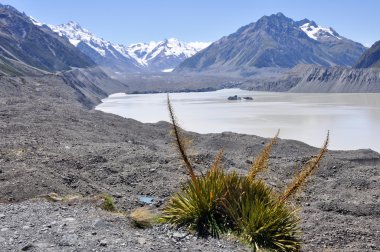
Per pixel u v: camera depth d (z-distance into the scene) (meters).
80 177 21.23
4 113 48.22
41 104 57.31
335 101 173.50
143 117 112.94
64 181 19.78
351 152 46.38
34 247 7.77
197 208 9.64
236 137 48.62
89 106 145.12
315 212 19.38
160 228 9.55
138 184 22.70
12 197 16.45
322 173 29.34
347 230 16.73
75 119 50.12
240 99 194.88
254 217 9.22
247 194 9.53
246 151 43.44
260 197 9.88
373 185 26.00
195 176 10.46
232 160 31.98
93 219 9.59
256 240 9.09
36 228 8.82
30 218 9.57
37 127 40.62
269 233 9.20
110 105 164.88
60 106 59.66
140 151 29.81
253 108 138.50
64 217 9.70
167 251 8.18
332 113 116.19
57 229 8.77
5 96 74.12
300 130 81.12
